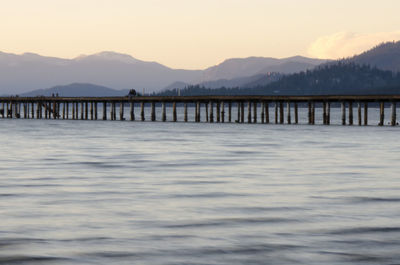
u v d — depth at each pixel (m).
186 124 123.50
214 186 30.62
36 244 17.39
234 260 15.78
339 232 18.95
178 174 36.62
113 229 19.41
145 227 19.72
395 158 48.34
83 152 54.97
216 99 124.31
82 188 29.78
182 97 129.12
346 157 49.53
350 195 27.23
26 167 40.91
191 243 17.52
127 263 15.51
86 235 18.53
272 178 34.38
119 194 27.55
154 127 112.06
